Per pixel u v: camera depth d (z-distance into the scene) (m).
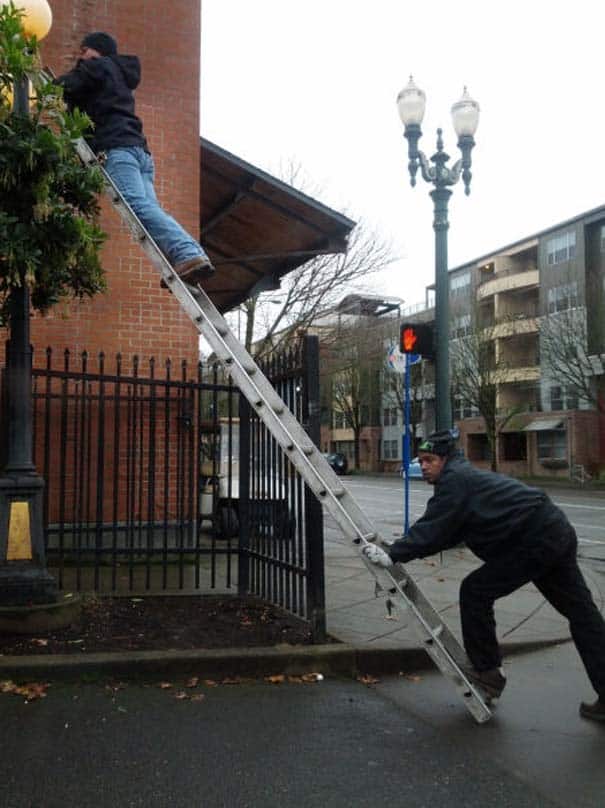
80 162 5.46
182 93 9.58
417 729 4.18
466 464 4.57
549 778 3.57
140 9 9.49
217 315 5.57
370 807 3.25
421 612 4.75
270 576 6.53
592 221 43.31
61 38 9.15
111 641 5.32
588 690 4.97
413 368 53.06
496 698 4.53
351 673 5.18
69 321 8.82
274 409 5.25
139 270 9.11
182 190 9.46
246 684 4.90
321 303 20.75
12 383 5.70
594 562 11.62
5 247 4.88
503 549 4.39
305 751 3.82
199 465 8.22
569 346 35.56
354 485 38.62
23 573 5.54
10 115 5.08
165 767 3.59
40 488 5.68
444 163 11.79
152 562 8.47
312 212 10.58
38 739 3.88
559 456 45.28
